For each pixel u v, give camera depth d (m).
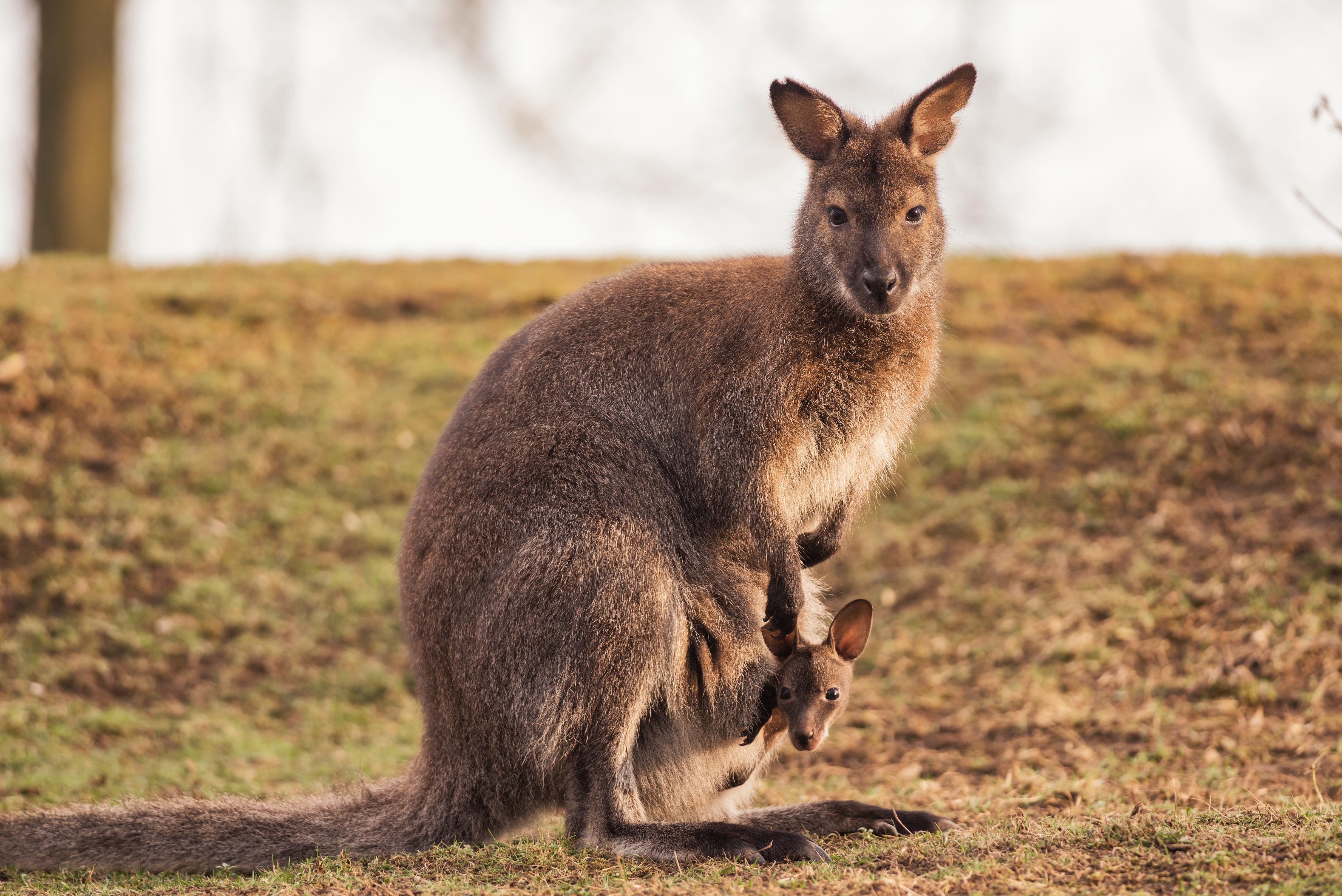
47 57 68.75
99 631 32.81
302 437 40.78
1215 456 35.75
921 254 20.22
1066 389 40.78
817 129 21.00
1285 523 32.44
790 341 20.09
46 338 42.47
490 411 20.38
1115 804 21.11
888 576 35.22
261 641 33.34
